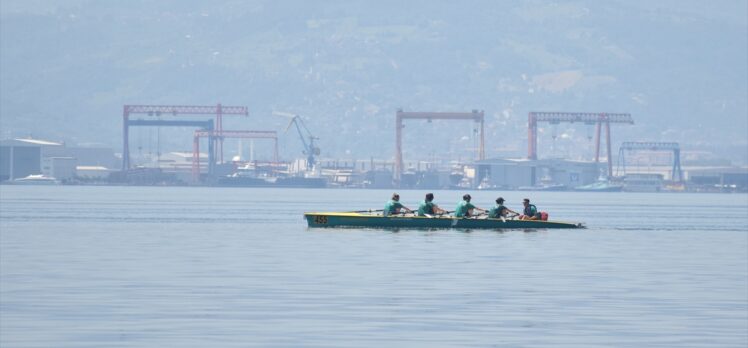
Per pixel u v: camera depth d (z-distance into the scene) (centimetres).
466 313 16675
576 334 15050
